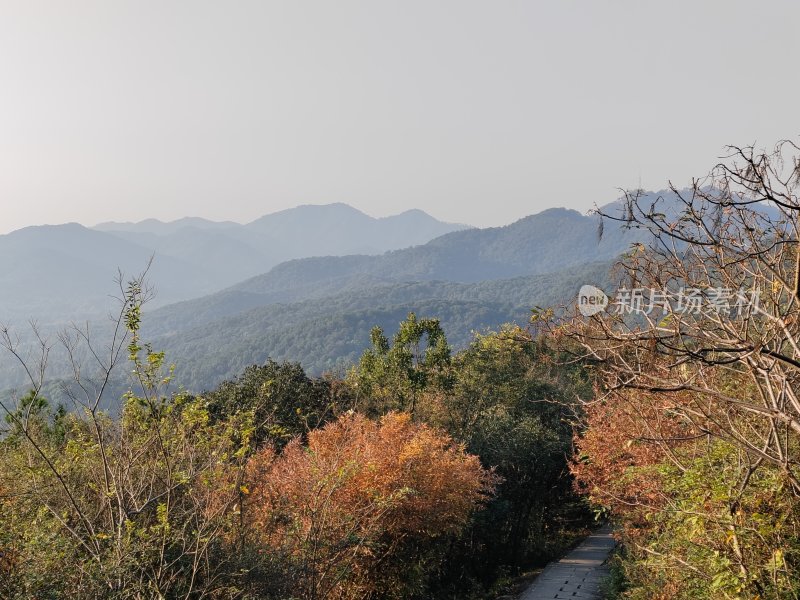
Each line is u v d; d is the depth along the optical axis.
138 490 7.72
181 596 7.70
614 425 10.71
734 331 4.46
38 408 9.21
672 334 4.23
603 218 4.70
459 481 14.65
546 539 29.67
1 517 7.58
